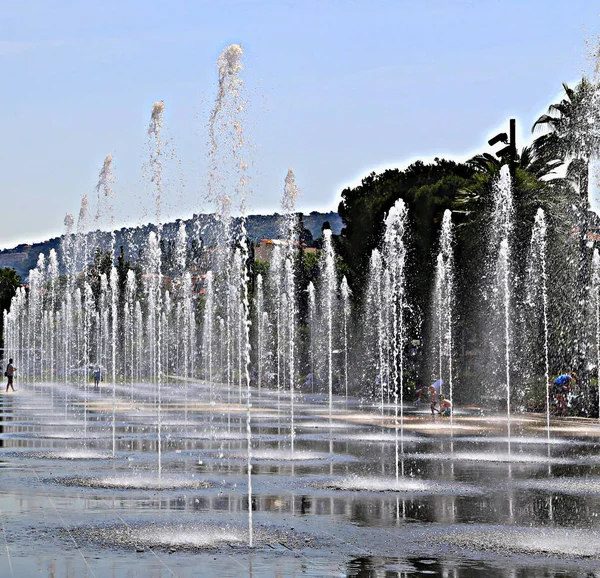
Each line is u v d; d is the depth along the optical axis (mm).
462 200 53094
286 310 67500
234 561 10641
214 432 28609
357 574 10023
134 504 14562
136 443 24984
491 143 53156
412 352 55250
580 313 41812
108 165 38156
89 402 47438
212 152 20516
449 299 49031
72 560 10648
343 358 63500
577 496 15539
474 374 48844
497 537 12055
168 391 60625
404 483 17047
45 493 15711
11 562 10523
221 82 19578
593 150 36875
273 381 68062
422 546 11461
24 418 35125
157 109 27000
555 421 34844
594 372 40438
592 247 42219
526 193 47469
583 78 39094
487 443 25406
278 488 16344
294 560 10688
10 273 106500
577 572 10117
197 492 15883
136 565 10414
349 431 29500
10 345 80375
